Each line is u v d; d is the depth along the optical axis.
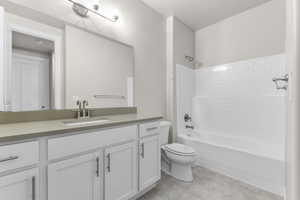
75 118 1.48
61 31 1.43
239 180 1.89
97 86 1.69
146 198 1.57
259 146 2.17
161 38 2.52
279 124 2.04
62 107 1.43
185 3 2.22
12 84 1.18
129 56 2.02
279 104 2.05
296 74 0.35
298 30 0.35
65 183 0.96
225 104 2.58
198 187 1.76
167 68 2.62
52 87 1.38
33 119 1.26
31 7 1.27
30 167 0.82
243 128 2.38
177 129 2.61
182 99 2.75
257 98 2.25
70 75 1.49
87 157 1.06
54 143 0.91
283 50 2.05
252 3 2.23
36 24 1.29
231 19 2.57
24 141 0.81
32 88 1.27
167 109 2.61
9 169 0.75
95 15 1.66
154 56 2.40
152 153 1.62
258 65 2.27
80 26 1.55
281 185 1.57
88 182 1.07
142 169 1.49
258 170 1.73
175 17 2.59
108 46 1.79
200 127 2.90
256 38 2.30
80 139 1.03
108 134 1.20
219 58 2.72
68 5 1.47
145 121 1.54
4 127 0.98
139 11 2.14
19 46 1.21
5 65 1.15
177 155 1.86
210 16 2.57
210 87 2.84
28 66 1.25
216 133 2.68
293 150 0.35
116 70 1.87
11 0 1.18
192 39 3.02
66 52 1.46
